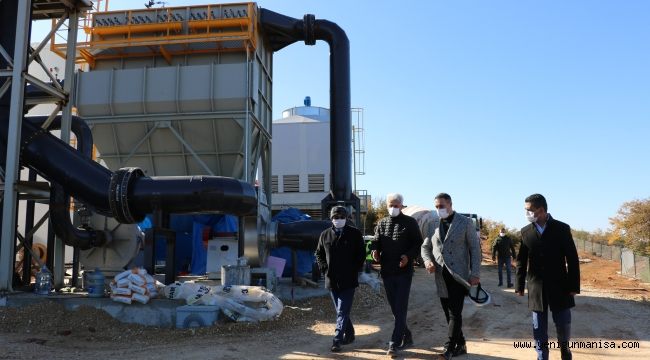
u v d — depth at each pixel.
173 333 7.49
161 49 15.67
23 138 10.08
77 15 11.55
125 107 15.45
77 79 15.62
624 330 8.55
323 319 9.06
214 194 9.52
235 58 15.98
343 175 16.80
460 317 5.98
